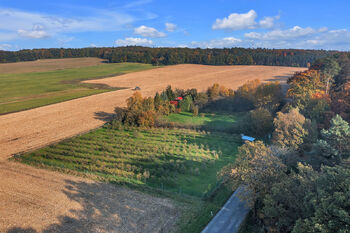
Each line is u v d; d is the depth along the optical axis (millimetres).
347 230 17469
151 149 52219
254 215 30453
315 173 25922
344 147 37719
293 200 24000
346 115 54625
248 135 61281
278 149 36438
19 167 44500
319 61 119062
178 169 43750
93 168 44031
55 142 56438
